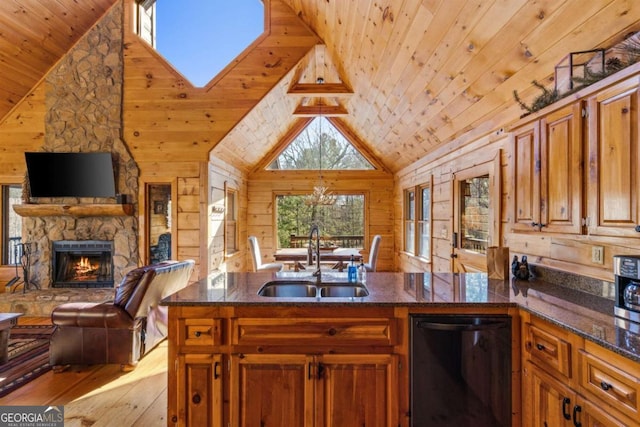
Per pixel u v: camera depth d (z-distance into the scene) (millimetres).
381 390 1872
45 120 4859
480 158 3406
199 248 4750
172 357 1903
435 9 2293
